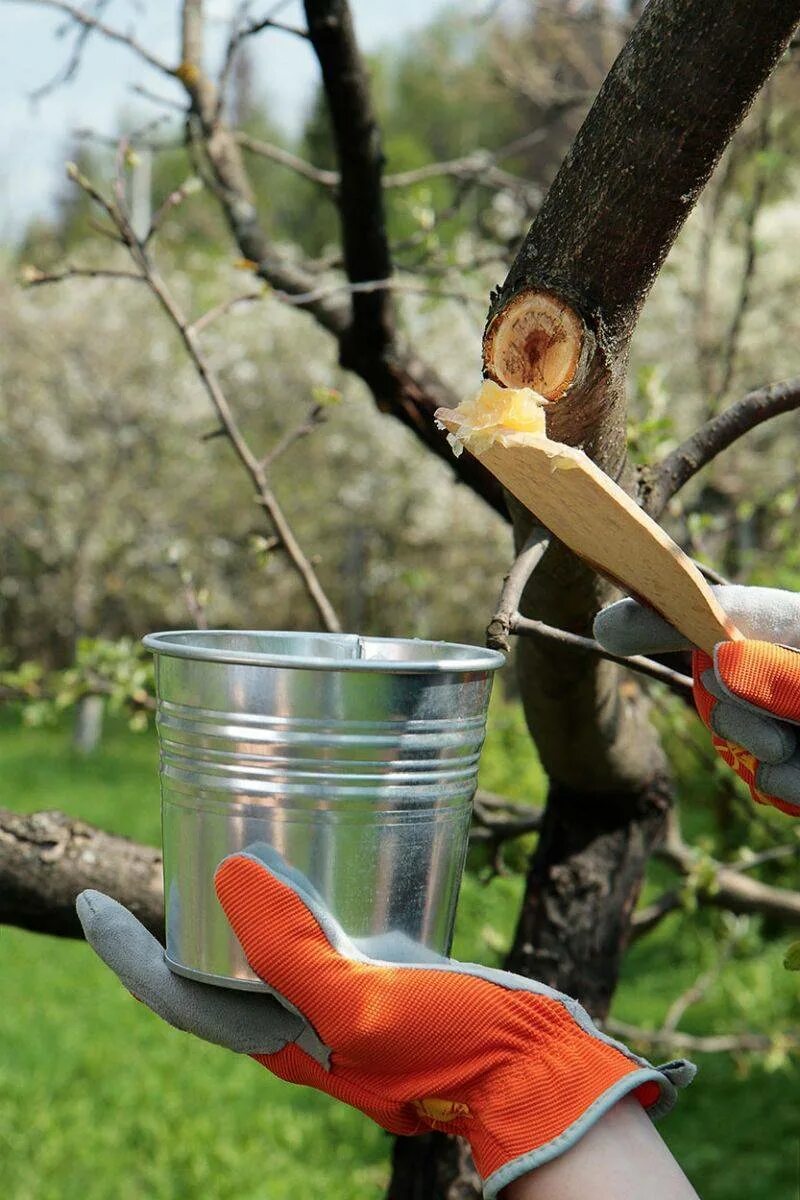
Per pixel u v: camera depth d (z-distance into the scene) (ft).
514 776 23.21
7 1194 16.67
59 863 6.40
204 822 3.60
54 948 28.68
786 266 35.68
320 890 3.51
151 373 53.42
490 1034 3.40
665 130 3.76
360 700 3.43
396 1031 3.41
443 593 55.01
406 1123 3.66
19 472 54.54
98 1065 21.67
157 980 3.83
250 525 55.11
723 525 11.57
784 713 3.43
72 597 56.44
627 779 7.41
